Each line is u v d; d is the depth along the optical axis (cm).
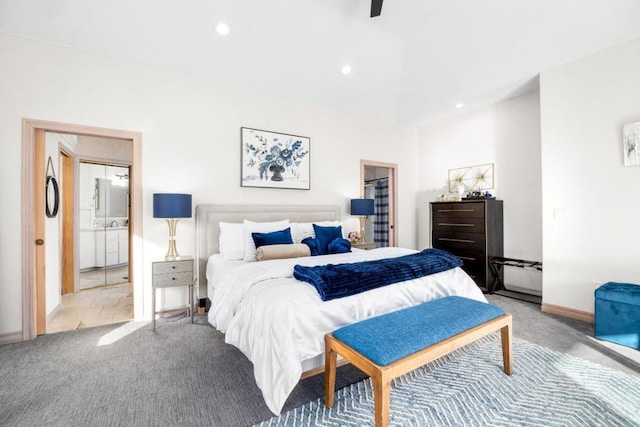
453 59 320
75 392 175
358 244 422
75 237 404
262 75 335
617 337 235
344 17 265
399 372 135
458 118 469
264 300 176
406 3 246
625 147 263
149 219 303
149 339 252
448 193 486
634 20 241
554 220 310
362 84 372
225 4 245
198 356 221
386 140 495
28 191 250
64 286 397
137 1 234
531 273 386
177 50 284
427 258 258
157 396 171
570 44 274
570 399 166
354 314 186
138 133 297
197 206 326
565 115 302
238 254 303
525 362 208
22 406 162
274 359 157
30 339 250
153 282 274
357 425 147
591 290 286
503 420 149
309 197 411
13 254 246
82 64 272
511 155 405
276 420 151
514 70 325
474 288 258
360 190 463
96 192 532
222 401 167
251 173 360
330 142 431
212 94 338
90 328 277
